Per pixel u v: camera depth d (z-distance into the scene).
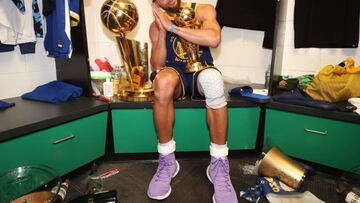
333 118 1.21
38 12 1.39
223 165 1.09
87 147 1.28
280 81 1.57
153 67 1.34
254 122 1.42
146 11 1.83
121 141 1.39
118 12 1.32
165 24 1.21
